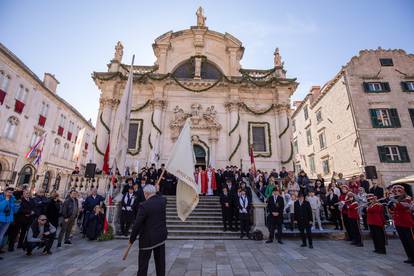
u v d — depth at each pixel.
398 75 20.06
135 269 4.97
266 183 13.33
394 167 17.55
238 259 5.82
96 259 5.78
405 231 5.72
